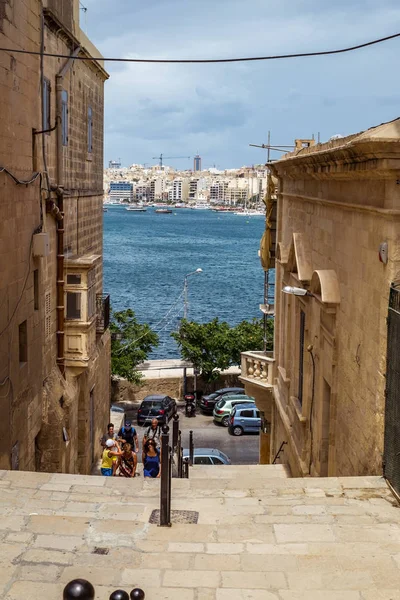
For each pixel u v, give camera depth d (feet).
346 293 37.83
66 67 60.49
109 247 509.76
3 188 42.63
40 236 49.65
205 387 136.98
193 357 132.26
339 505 29.19
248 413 112.68
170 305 272.10
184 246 531.50
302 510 28.63
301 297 51.24
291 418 55.83
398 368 29.17
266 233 71.72
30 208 49.32
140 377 126.31
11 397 44.86
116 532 26.13
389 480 30.66
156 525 26.91
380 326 31.22
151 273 364.58
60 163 59.16
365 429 33.68
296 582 22.77
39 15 51.16
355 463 35.42
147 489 30.91
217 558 24.30
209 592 22.13
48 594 21.88
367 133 30.14
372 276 32.63
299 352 54.39
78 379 66.13
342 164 35.42
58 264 60.29
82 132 70.85
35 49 50.44
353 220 36.42
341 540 25.86
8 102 43.65
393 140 27.84
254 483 32.24
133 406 126.72
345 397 37.88
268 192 71.67
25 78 47.75
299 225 54.39
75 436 64.08
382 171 29.50
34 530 26.14
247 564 23.90
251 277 360.69
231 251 500.74
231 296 298.15
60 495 29.76
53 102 57.67
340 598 21.88
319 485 31.37
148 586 22.45
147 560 24.12
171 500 29.78
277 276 67.05
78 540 25.45
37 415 52.60
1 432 42.60
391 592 22.24
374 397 32.17
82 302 61.98
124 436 60.95
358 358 35.04
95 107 79.30
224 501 29.81
